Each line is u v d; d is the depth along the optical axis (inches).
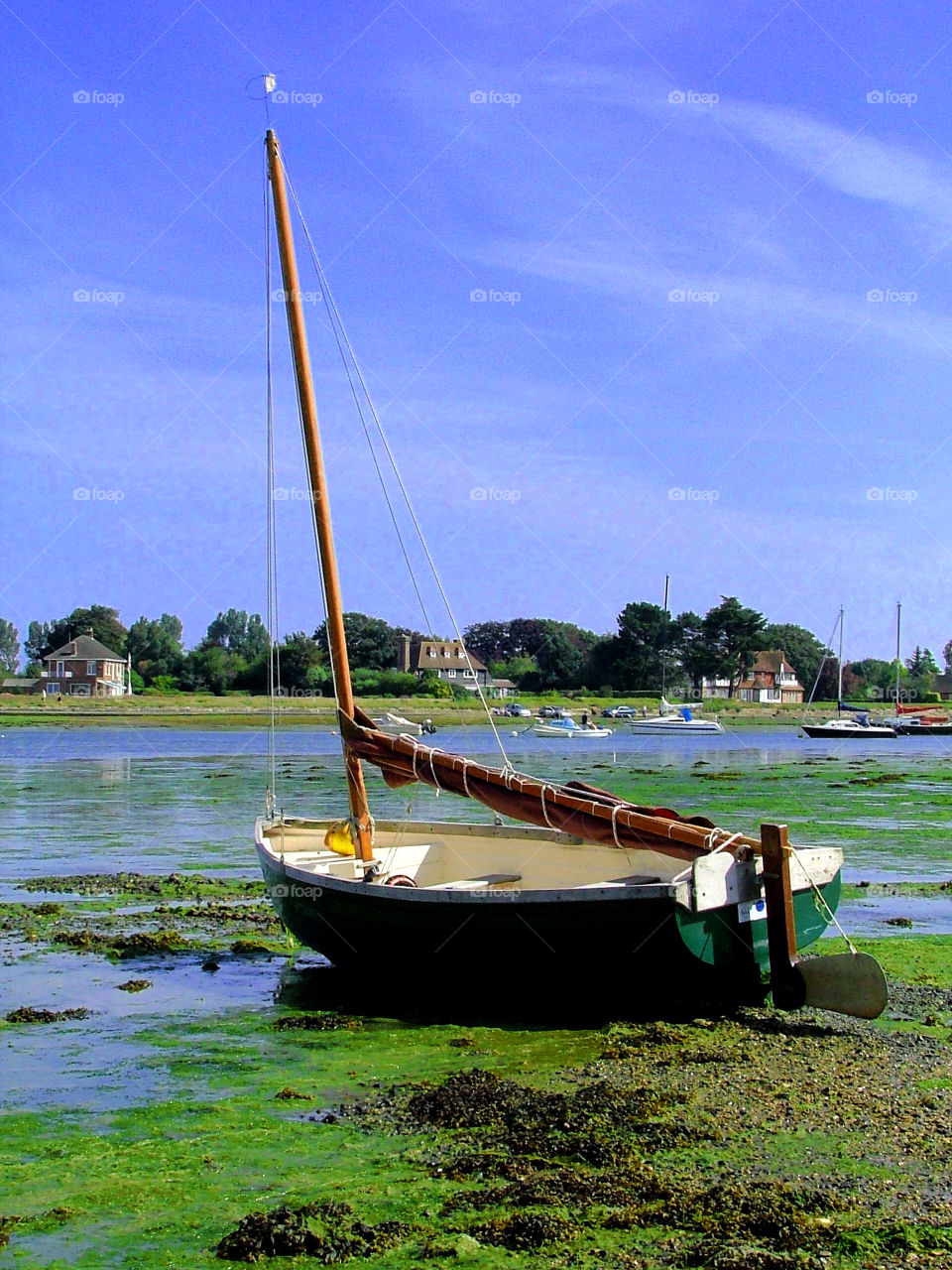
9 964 644.1
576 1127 385.7
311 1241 313.6
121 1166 368.8
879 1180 344.2
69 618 6471.5
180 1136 392.2
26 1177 362.3
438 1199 340.5
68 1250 317.7
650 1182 343.3
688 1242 309.6
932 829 1234.6
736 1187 337.1
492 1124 393.1
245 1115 410.3
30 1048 493.4
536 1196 336.8
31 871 971.9
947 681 6501.0
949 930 707.4
